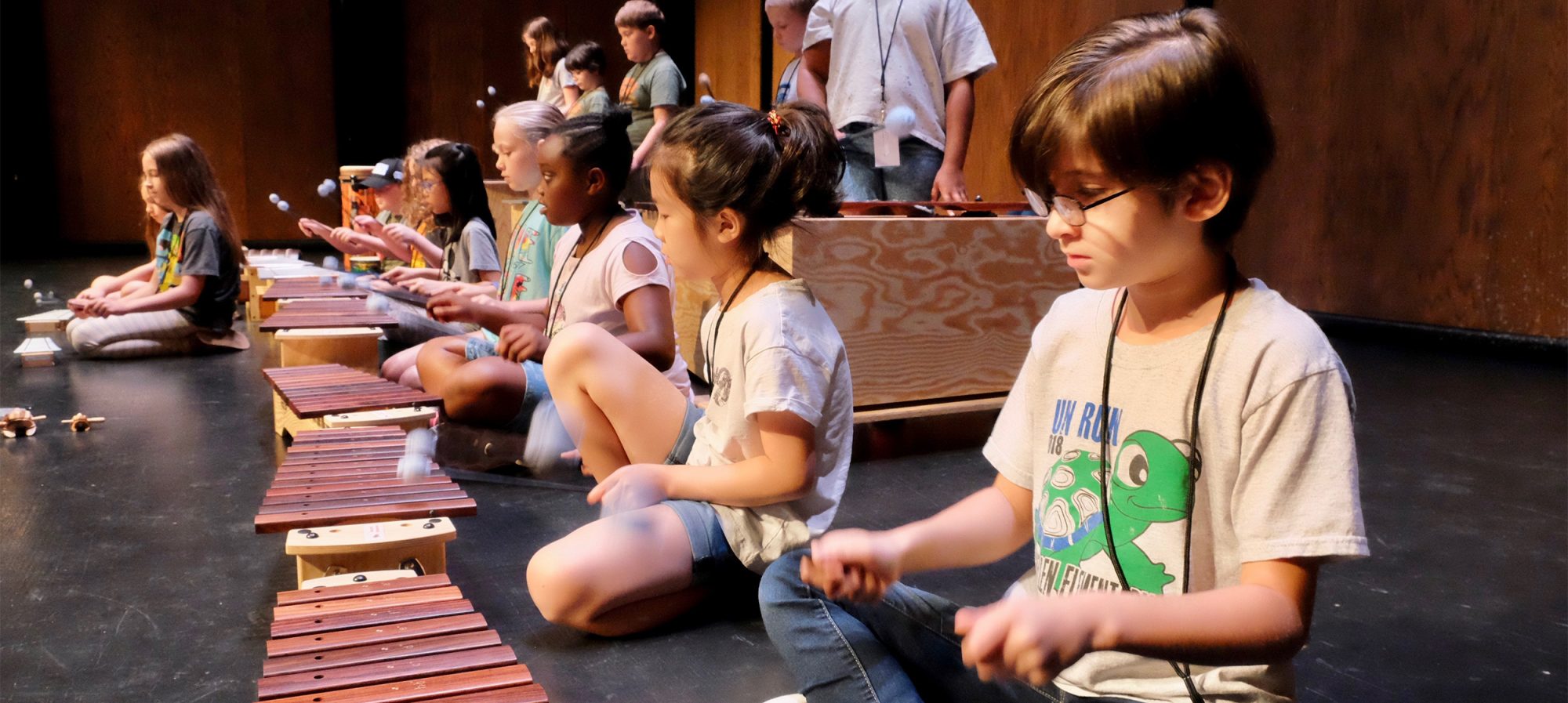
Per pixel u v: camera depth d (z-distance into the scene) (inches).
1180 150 44.3
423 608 73.0
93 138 481.4
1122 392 52.0
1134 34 46.2
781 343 78.1
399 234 195.9
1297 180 283.6
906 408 143.1
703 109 79.8
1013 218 148.9
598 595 83.6
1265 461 46.7
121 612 90.2
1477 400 184.9
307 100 511.8
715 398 83.7
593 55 256.2
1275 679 49.7
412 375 158.2
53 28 470.3
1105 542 52.1
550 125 135.3
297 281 212.2
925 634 63.3
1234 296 49.2
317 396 123.7
